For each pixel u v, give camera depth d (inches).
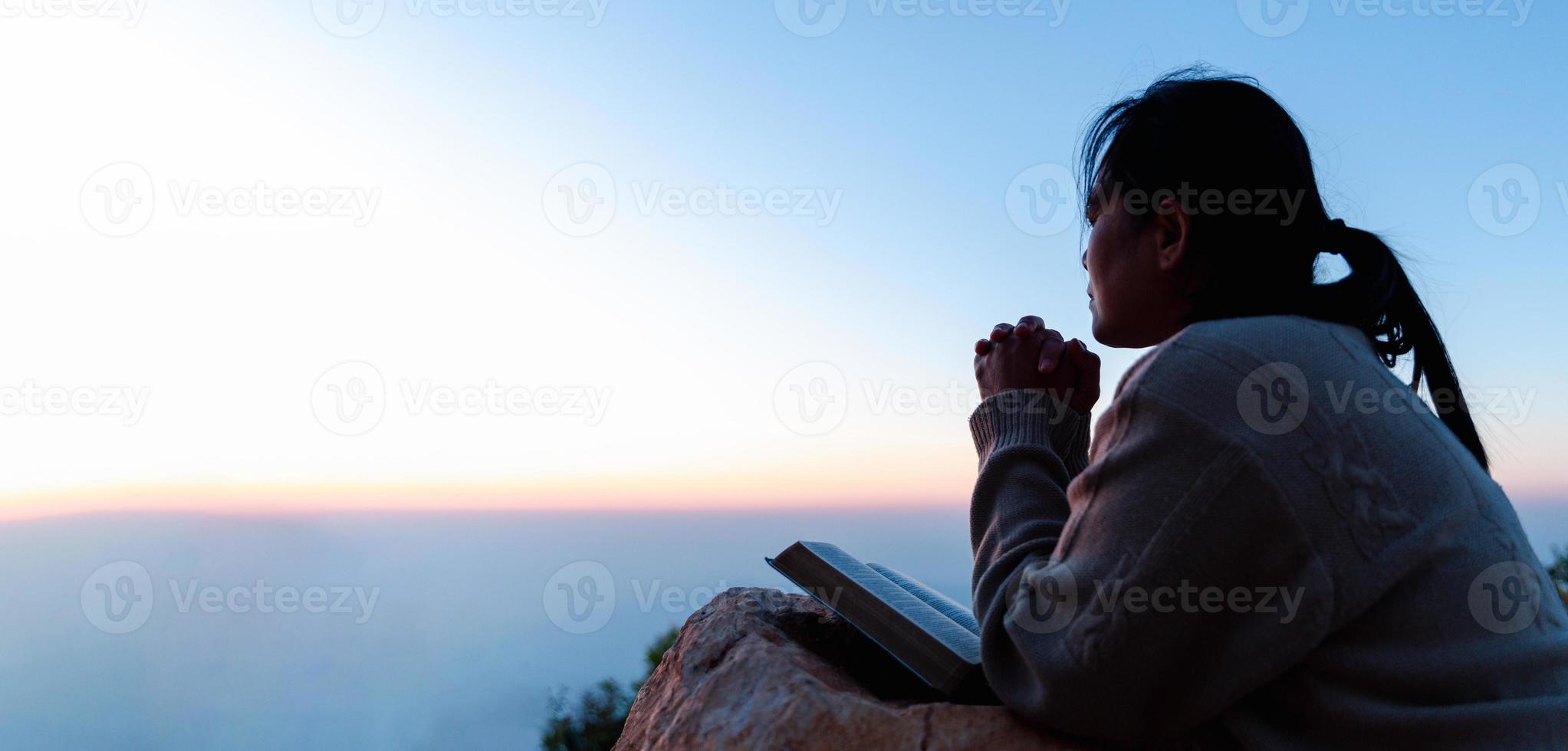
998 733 34.5
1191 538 30.4
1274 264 39.3
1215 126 39.8
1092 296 45.6
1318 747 30.6
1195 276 40.7
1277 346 32.4
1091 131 46.0
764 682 39.1
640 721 49.9
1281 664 29.7
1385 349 40.3
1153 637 30.5
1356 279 38.1
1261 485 29.9
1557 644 31.3
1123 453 32.7
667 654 53.8
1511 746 28.0
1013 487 40.8
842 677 41.8
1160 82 43.8
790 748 35.4
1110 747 34.0
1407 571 29.5
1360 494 29.9
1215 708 31.0
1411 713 28.9
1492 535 31.5
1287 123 40.7
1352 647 30.0
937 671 37.6
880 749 34.7
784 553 45.7
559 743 164.1
